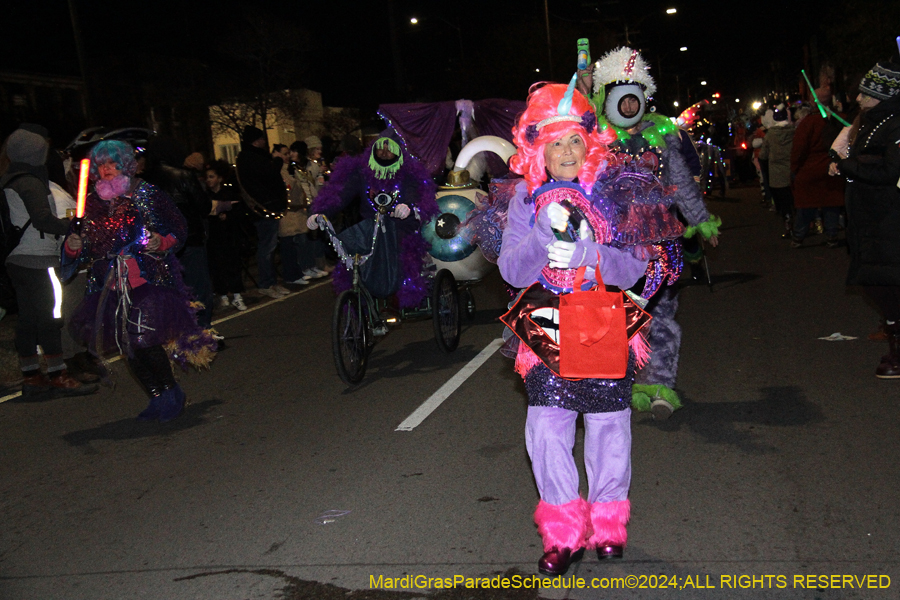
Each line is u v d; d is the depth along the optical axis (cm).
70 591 351
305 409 595
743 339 685
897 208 504
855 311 742
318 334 864
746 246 1225
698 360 635
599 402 322
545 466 329
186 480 471
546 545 335
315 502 424
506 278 325
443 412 560
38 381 685
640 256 322
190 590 344
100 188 552
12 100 2308
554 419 328
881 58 1612
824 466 417
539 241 305
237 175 1111
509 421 529
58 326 671
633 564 339
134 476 484
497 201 338
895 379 540
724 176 2083
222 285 1041
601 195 313
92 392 681
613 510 338
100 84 2634
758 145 1786
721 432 478
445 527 384
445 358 717
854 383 543
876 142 501
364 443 509
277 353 788
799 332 689
